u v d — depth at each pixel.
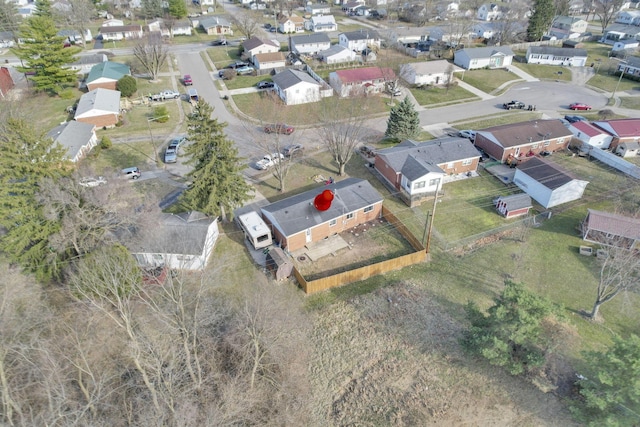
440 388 26.27
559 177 42.31
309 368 27.48
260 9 133.00
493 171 48.53
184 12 113.31
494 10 120.56
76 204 28.97
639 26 100.81
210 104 65.69
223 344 27.44
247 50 83.94
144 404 23.69
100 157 50.00
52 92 67.38
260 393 25.33
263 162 48.53
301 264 35.16
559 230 39.25
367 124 59.59
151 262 32.94
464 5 125.00
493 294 32.56
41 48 62.50
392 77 67.88
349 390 26.30
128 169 45.72
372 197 39.41
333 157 50.62
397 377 26.92
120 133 56.16
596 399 22.31
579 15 126.44
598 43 101.25
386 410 25.11
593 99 69.62
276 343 25.80
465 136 55.56
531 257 36.09
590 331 29.59
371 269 33.78
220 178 35.78
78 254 30.25
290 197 40.03
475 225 39.94
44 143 29.34
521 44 94.56
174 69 81.00
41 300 29.33
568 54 84.75
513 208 40.62
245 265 34.62
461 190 45.28
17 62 82.31
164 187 44.44
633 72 77.44
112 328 27.92
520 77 79.88
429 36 99.38
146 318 28.20
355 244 37.53
